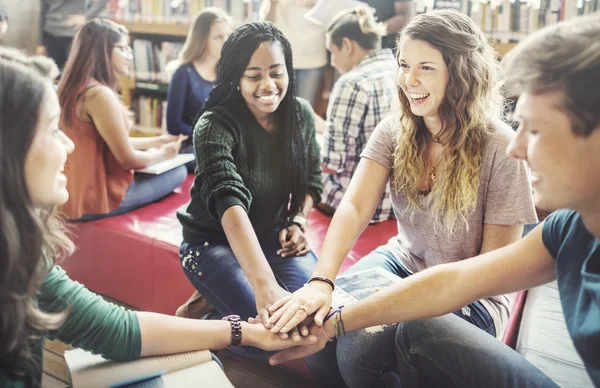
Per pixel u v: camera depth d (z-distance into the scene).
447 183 1.70
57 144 1.18
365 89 2.57
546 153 1.04
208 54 3.42
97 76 2.74
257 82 1.96
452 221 1.73
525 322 2.02
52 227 1.35
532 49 1.03
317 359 1.91
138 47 4.34
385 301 1.52
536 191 1.10
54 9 4.65
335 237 1.81
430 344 1.43
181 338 1.46
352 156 2.71
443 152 1.73
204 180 1.95
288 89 2.05
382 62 2.69
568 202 1.07
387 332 1.62
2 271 1.13
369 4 3.46
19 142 1.12
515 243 1.42
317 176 2.26
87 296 1.38
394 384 1.68
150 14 4.27
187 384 1.35
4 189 1.12
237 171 2.03
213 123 1.98
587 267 1.13
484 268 1.43
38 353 1.31
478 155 1.68
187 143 3.51
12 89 1.10
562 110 1.00
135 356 1.40
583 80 0.96
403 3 3.38
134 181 2.90
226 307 2.00
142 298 2.67
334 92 2.66
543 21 3.05
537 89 1.02
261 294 1.76
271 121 2.09
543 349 1.81
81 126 2.71
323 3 3.46
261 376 2.21
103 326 1.36
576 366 1.73
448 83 1.64
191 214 2.13
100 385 1.33
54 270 1.37
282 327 1.57
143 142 3.20
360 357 1.64
